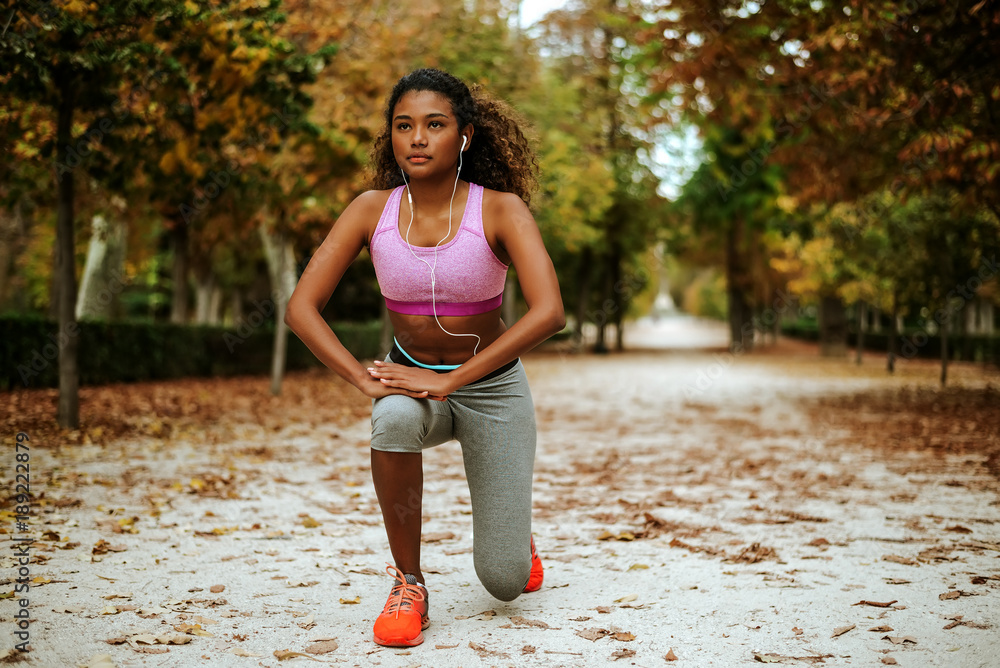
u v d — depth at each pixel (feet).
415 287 9.14
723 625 10.00
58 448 24.32
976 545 13.99
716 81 33.60
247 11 24.89
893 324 70.38
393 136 8.93
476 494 9.73
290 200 34.35
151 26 23.07
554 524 16.05
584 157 83.61
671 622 10.11
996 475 21.20
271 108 26.99
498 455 9.53
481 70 52.31
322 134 32.83
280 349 46.39
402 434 9.09
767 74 34.42
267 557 13.21
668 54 34.42
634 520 16.34
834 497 18.52
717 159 91.09
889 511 16.96
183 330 53.62
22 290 80.33
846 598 11.05
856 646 9.25
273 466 22.81
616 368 81.15
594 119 91.30
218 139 27.22
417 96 8.83
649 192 105.09
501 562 9.62
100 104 25.82
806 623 10.04
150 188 32.12
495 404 9.49
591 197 81.46
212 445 26.40
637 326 300.81
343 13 36.88
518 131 10.09
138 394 41.73
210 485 19.52
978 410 37.17
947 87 27.40
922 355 100.48
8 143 27.61
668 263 137.18
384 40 38.09
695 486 20.15
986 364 83.82
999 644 9.25
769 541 14.43
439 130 8.80
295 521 15.98
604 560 13.24
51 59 22.75
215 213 35.29
